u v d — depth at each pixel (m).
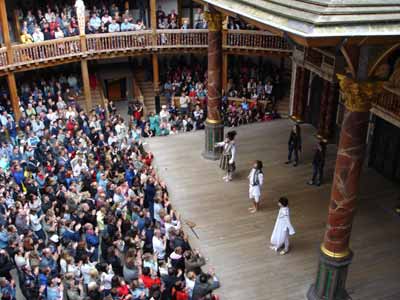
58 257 13.92
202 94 27.30
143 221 14.84
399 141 17.38
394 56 12.75
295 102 23.09
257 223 15.54
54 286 12.43
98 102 28.61
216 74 18.55
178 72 29.55
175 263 13.18
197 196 16.98
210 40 18.11
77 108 25.23
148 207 16.22
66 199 15.78
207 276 12.20
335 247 11.69
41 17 25.55
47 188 16.19
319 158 17.17
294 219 15.71
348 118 10.64
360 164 10.95
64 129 22.00
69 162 19.05
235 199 16.80
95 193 16.52
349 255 11.87
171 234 13.86
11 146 21.27
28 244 13.77
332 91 19.88
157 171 18.66
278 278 13.23
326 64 19.19
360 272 13.45
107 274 12.91
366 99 10.34
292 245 14.54
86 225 14.23
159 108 29.00
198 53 30.27
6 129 22.94
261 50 26.19
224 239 14.77
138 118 25.83
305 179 18.03
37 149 20.23
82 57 26.27
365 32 8.48
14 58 23.88
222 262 13.79
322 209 16.22
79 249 13.50
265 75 28.09
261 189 17.39
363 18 8.56
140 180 17.20
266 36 25.70
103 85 30.70
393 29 8.66
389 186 17.66
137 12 30.12
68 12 26.92
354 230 15.24
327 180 17.95
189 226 15.23
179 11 30.53
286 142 21.12
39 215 16.12
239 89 27.70
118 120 22.80
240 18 12.99
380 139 18.36
